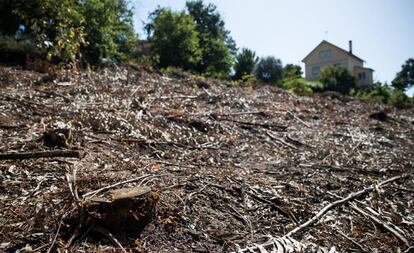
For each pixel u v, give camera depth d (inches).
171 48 676.7
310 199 119.6
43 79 265.1
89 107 201.8
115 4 476.4
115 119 170.9
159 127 188.2
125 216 77.4
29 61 325.7
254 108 316.2
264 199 111.8
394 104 693.9
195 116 235.0
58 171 105.2
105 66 403.5
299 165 163.2
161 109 234.2
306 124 281.9
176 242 79.1
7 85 232.5
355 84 988.6
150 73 434.9
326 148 207.0
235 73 898.7
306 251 81.8
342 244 92.5
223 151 169.9
